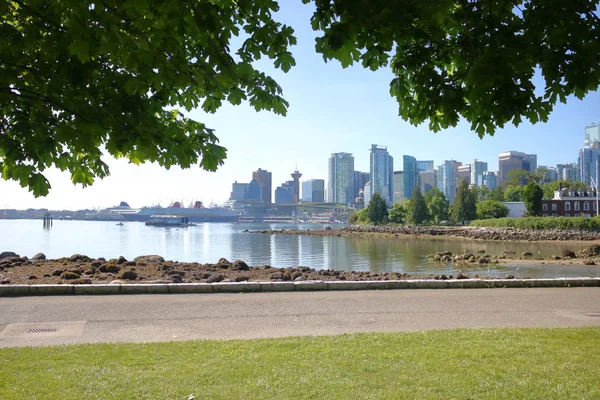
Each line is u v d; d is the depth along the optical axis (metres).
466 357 6.26
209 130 4.56
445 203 123.25
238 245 68.25
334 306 10.26
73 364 5.91
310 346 6.83
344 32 3.57
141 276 14.07
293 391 5.00
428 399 4.80
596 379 5.38
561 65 3.65
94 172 4.58
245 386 5.14
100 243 67.94
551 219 81.69
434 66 4.51
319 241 80.56
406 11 3.53
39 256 18.17
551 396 4.88
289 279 15.03
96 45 3.32
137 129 3.73
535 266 34.41
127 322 8.64
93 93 3.75
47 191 3.88
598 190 95.88
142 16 3.53
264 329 8.27
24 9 3.42
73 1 3.20
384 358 6.21
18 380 5.28
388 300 10.99
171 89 4.41
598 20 3.56
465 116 4.48
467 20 3.79
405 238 88.94
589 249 46.50
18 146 3.78
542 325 8.77
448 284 12.95
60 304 10.05
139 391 4.99
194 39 3.70
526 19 3.81
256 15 4.11
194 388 5.08
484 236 81.25
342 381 5.32
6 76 3.57
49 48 3.50
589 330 7.93
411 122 4.95
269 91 4.60
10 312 9.27
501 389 5.06
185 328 8.27
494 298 11.42
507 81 3.66
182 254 50.16
